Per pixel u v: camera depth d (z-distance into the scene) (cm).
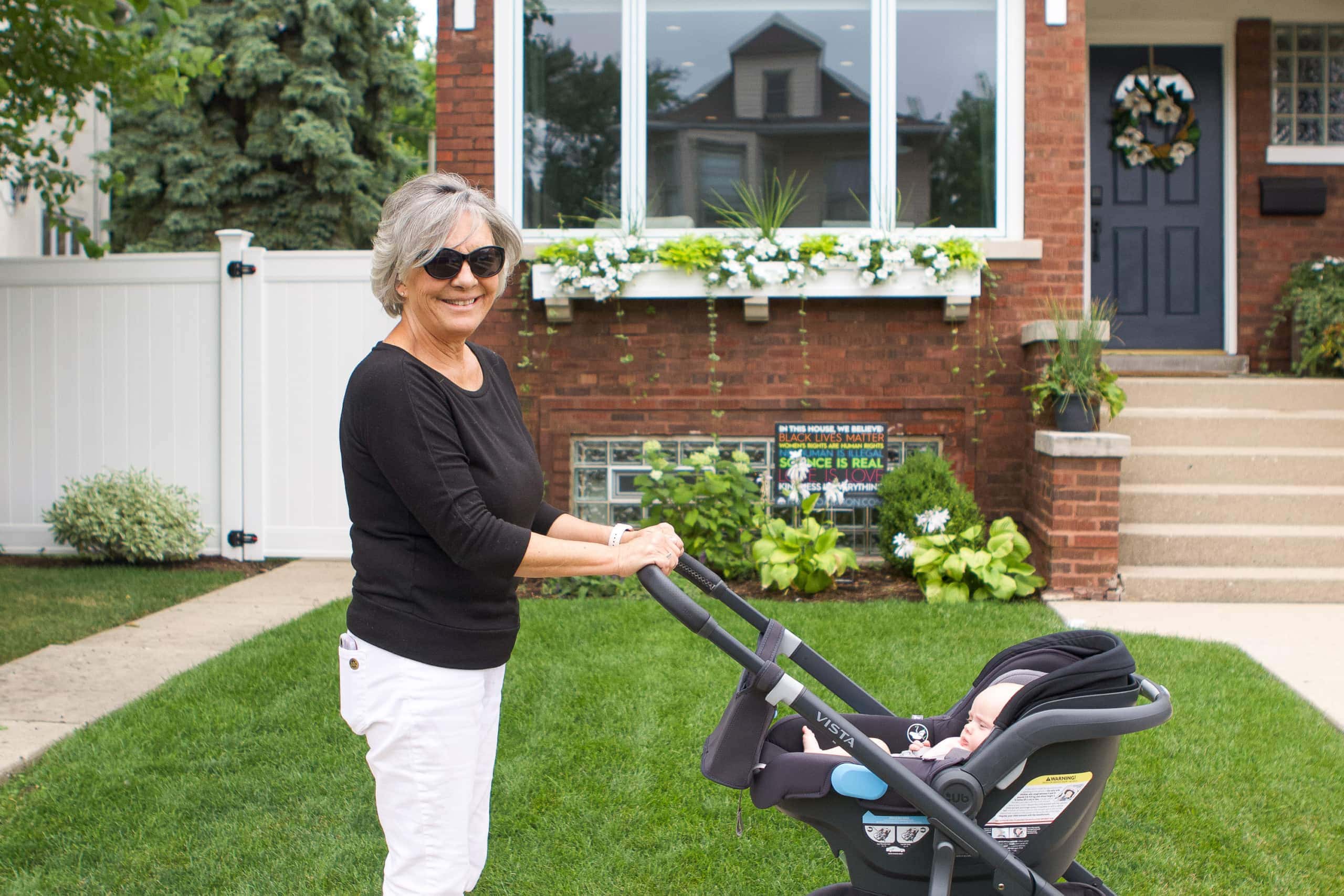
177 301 767
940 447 717
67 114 672
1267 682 446
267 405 762
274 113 1669
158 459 773
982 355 711
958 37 722
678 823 329
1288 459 678
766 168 734
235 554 766
